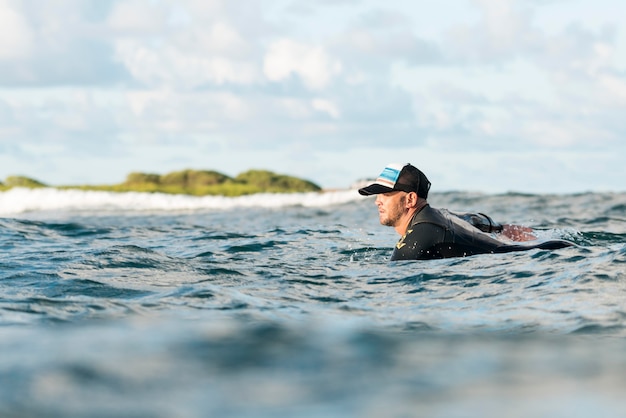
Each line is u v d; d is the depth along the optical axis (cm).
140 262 1028
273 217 2414
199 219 2375
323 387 398
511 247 1034
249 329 560
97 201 2914
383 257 1152
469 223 1068
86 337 529
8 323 609
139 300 762
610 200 2658
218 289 815
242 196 3072
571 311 668
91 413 356
